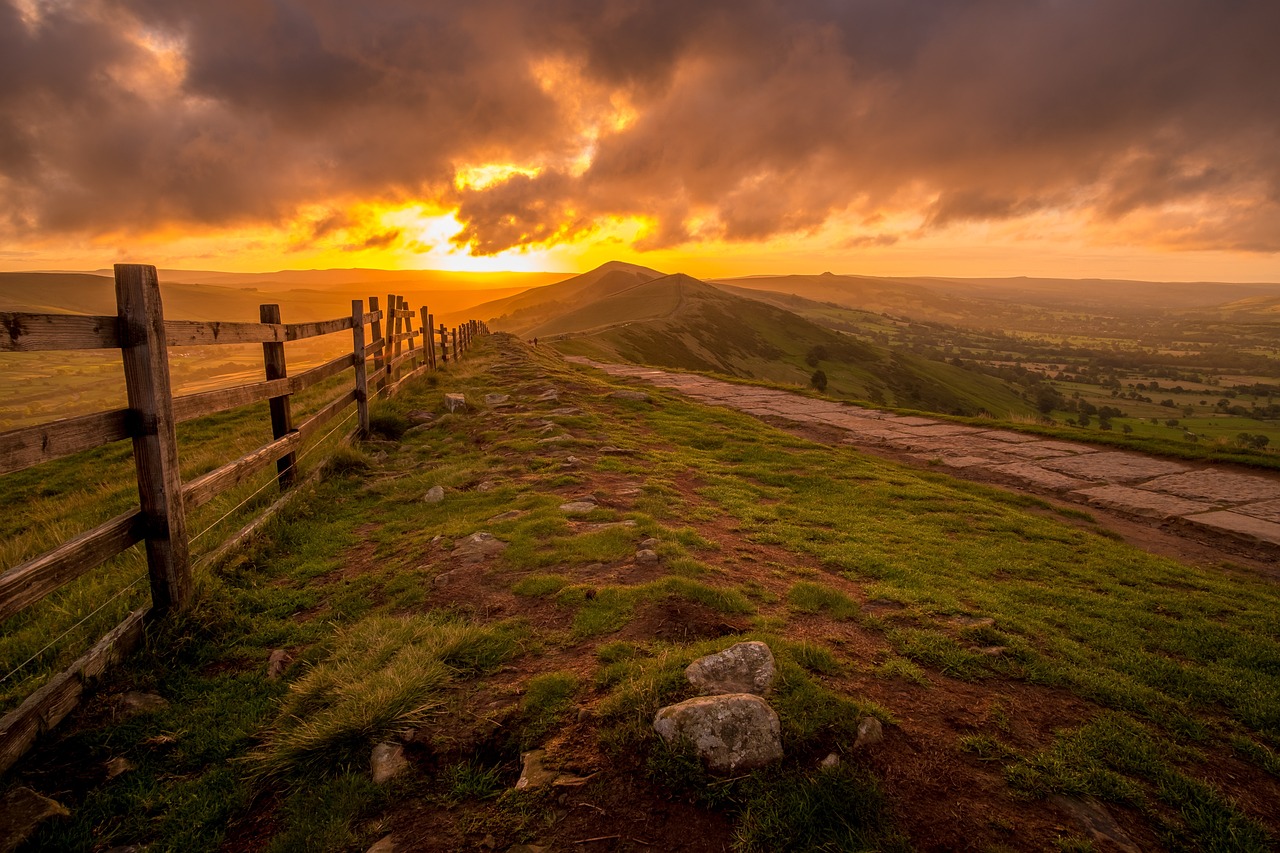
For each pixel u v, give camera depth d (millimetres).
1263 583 6559
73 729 3354
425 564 5391
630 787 2764
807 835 2484
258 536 6051
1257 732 3516
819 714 3076
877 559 5977
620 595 4535
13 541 6895
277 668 4023
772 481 9469
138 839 2715
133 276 3930
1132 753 3146
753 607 4508
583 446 10117
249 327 6035
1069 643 4430
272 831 2727
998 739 3170
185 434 13180
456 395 13008
